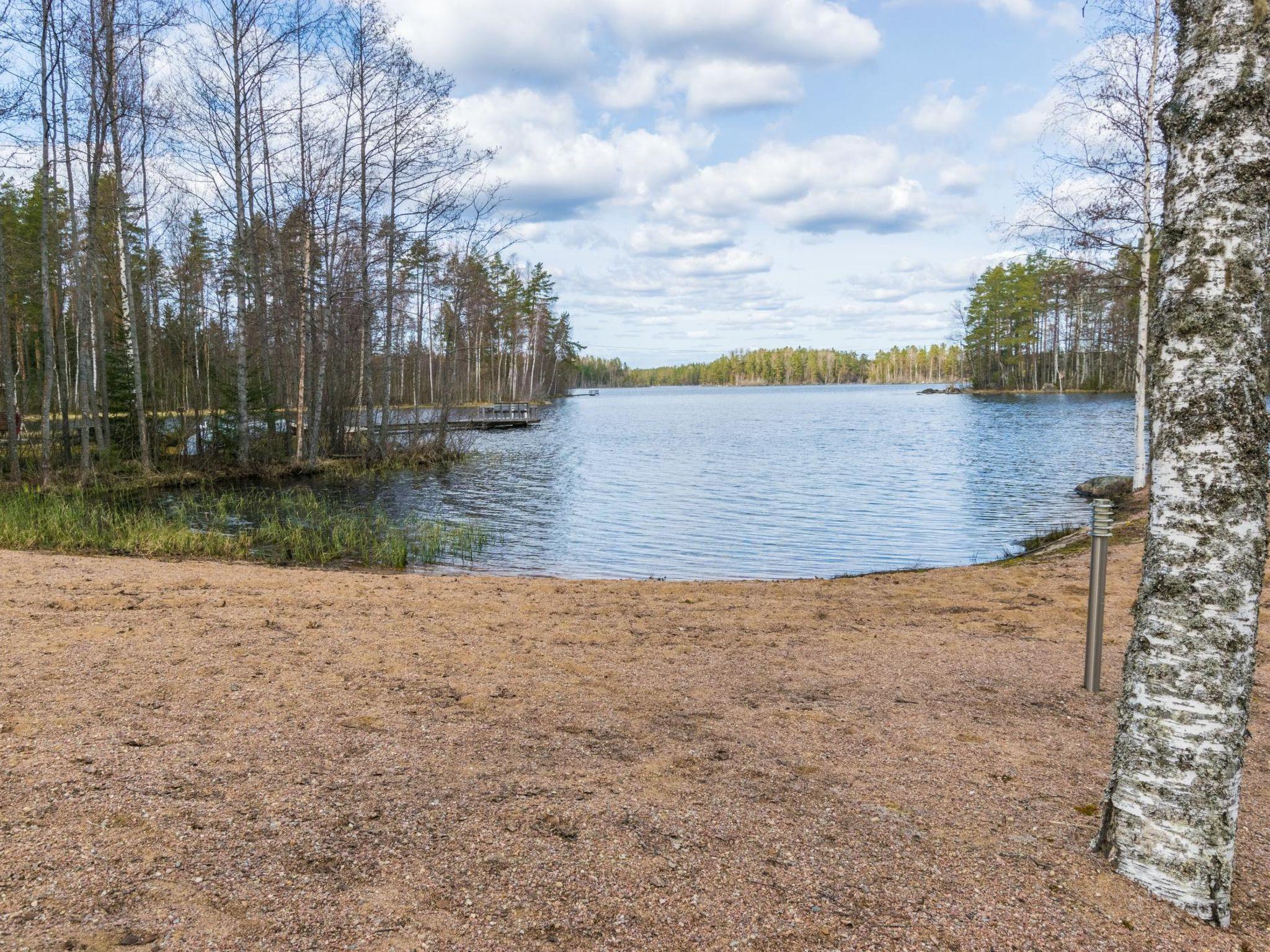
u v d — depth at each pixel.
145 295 30.89
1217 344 2.58
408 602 7.76
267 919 2.34
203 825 2.89
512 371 76.88
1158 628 2.69
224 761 3.51
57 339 34.28
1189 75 2.65
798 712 4.58
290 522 15.06
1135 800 2.72
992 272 84.50
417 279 31.17
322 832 2.89
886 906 2.54
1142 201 14.36
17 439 20.00
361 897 2.49
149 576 8.84
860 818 3.18
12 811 2.89
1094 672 5.09
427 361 60.09
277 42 22.48
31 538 12.24
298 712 4.26
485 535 14.49
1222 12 2.56
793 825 3.10
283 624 6.45
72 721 3.89
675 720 4.39
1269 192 2.56
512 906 2.47
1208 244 2.58
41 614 6.40
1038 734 4.28
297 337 25.42
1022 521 15.52
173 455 25.56
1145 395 16.34
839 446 32.94
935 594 8.57
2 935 2.16
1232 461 2.56
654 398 122.31
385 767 3.54
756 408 76.00
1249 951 2.40
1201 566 2.60
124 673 4.79
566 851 2.83
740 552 13.02
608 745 3.95
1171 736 2.63
